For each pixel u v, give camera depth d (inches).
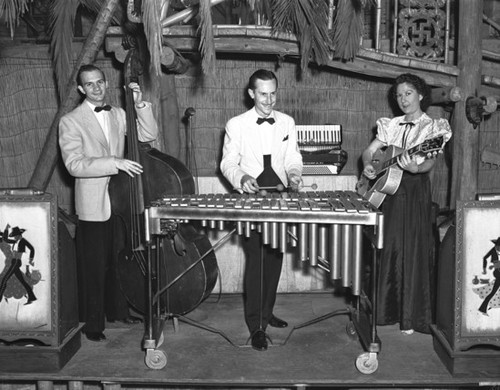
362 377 143.6
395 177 156.6
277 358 153.5
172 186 162.7
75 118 162.6
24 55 214.8
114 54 199.6
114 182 163.0
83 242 163.3
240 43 183.6
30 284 144.8
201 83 219.0
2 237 143.7
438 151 148.8
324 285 202.1
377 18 185.6
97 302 163.6
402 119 167.9
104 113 165.8
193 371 147.2
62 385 172.2
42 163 190.9
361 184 171.2
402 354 154.6
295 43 184.7
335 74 219.6
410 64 184.1
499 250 140.5
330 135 199.2
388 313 164.6
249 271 160.4
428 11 189.8
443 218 173.6
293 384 142.3
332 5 183.2
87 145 162.1
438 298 154.2
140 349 158.9
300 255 142.0
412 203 161.3
